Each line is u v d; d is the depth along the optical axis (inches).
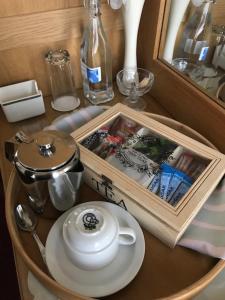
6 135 27.4
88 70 29.3
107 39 30.0
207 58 28.1
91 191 22.8
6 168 24.4
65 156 17.5
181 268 18.6
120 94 32.8
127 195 19.1
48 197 19.7
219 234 18.4
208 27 28.0
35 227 20.6
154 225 18.8
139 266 17.7
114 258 18.2
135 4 25.7
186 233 19.2
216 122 24.0
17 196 22.2
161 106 31.4
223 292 20.8
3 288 37.0
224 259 17.5
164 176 20.1
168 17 27.4
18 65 28.4
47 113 30.0
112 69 33.9
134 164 20.9
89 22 27.1
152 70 30.9
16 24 25.3
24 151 17.7
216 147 25.2
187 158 21.4
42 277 16.5
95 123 23.4
